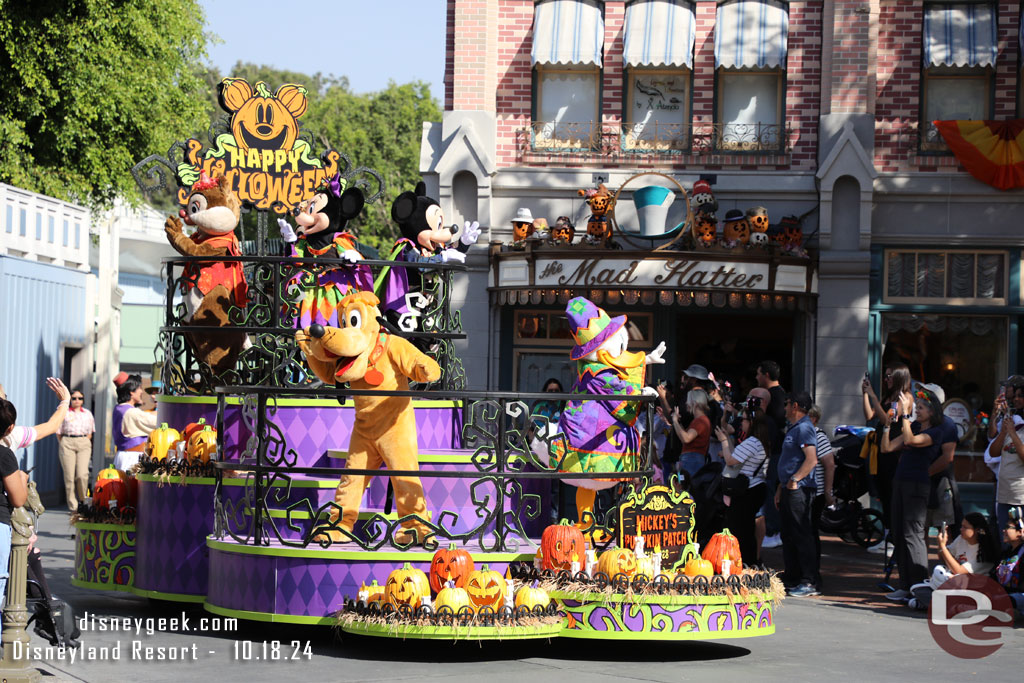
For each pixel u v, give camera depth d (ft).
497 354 62.44
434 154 63.10
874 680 27.50
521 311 62.80
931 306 60.64
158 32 82.79
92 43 76.89
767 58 61.52
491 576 28.81
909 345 61.16
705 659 29.94
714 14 62.54
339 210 39.55
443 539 32.63
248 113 42.45
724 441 41.81
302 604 29.96
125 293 135.13
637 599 28.96
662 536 31.22
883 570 46.80
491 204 62.59
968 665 29.48
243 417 33.76
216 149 42.11
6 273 63.52
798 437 40.83
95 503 36.01
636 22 62.13
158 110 81.87
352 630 28.71
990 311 60.29
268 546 30.58
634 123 63.00
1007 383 38.22
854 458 52.54
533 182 62.28
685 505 31.50
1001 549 37.47
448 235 39.45
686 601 29.12
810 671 28.48
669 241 58.70
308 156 42.91
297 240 39.47
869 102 60.85
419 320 38.60
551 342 62.75
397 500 31.14
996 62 61.21
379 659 28.91
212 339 37.96
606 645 31.65
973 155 59.72
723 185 61.46
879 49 61.57
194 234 39.04
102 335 88.58
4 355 63.67
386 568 29.86
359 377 30.22
